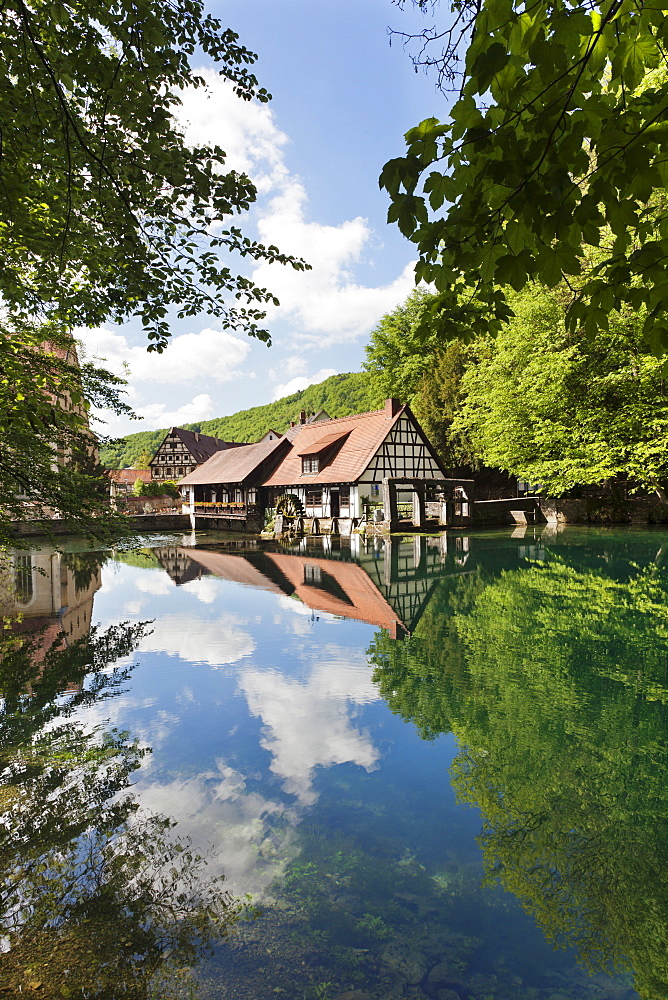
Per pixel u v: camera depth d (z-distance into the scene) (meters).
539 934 2.23
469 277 2.13
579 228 1.70
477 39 1.57
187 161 3.46
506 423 23.80
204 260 4.09
